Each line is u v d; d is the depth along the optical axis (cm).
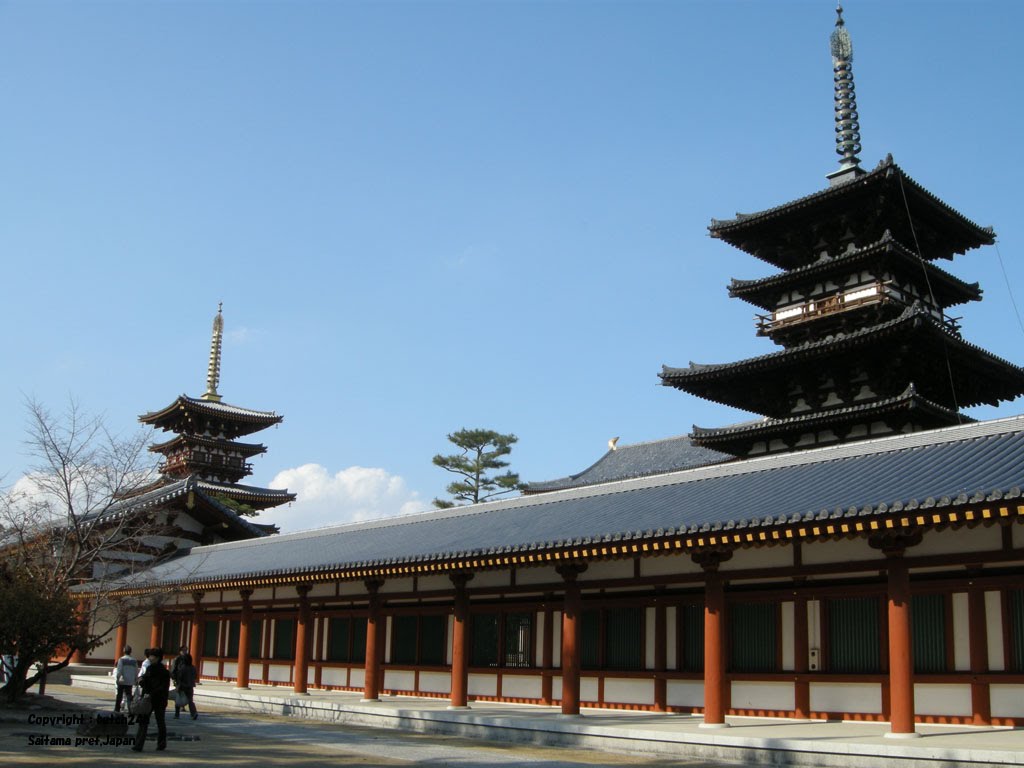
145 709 2000
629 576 2655
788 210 4425
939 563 2056
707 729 2091
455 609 2789
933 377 4144
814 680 2308
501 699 2962
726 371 4384
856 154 4581
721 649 2144
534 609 2945
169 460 8019
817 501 2008
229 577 3466
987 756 1619
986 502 1634
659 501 2655
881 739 1833
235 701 3288
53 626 2666
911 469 2156
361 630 3559
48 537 3234
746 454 4634
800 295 4616
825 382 4319
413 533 3506
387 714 2695
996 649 2048
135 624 4966
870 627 2250
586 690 2759
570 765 1898
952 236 4522
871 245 4181
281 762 1870
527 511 3234
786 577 2294
